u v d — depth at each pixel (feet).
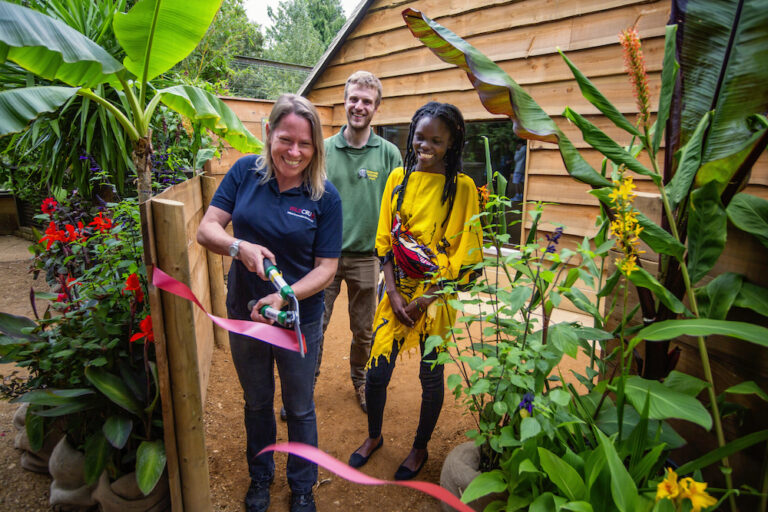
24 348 5.97
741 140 4.18
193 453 5.48
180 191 7.41
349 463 7.39
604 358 5.74
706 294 4.67
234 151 17.76
